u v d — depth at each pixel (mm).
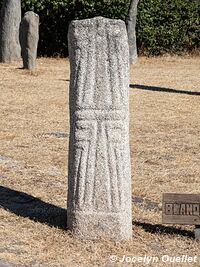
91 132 6359
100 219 6375
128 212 6434
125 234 6418
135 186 8156
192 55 23594
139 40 23219
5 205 7453
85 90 6363
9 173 8664
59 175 8656
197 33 23781
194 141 10812
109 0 22188
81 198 6387
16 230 6637
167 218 6531
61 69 19375
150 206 7531
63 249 6184
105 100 6352
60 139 10773
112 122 6352
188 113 13320
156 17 23219
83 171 6375
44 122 12117
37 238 6430
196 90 16391
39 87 16094
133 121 12359
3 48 20516
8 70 18562
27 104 13906
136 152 9961
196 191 8008
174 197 6523
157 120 12508
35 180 8406
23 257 6004
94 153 6363
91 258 6020
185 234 6688
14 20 20609
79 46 6348
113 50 6328
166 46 23656
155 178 8547
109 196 6359
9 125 11711
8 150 9883
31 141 10539
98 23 6316
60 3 22266
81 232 6410
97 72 6352
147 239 6512
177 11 23422
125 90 6391
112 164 6352
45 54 23078
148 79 17922
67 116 12812
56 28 22734
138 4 22688
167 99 14891
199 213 6488
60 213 7137
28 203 7547
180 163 9359
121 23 6332
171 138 11000
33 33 18594
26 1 22344
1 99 14414
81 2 22219
